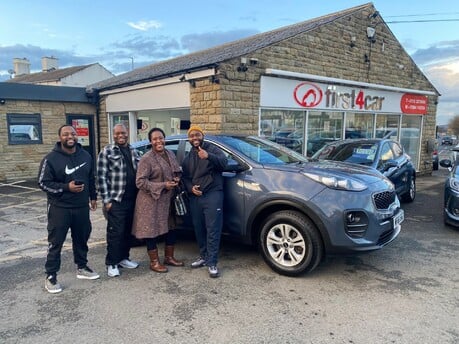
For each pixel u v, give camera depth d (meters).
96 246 5.13
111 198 3.92
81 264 3.97
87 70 25.61
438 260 4.47
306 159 4.89
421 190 10.07
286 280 3.90
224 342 2.79
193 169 4.03
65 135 3.60
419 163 13.90
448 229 5.87
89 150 12.38
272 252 4.07
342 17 10.34
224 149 4.43
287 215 3.91
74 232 3.84
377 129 12.10
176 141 4.94
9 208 7.55
